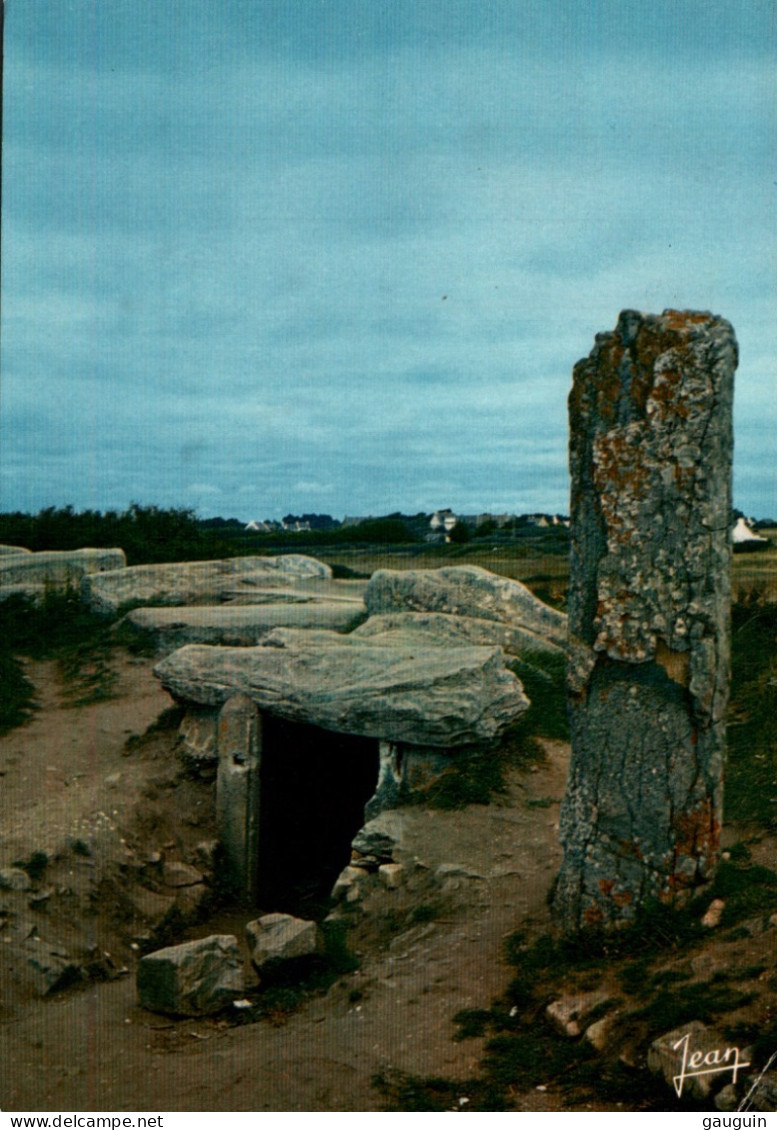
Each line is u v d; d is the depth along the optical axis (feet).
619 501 22.66
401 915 27.55
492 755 34.58
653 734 22.48
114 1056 21.56
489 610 47.88
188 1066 20.68
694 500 22.07
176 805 35.63
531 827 30.63
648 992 19.79
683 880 22.30
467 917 26.17
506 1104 17.78
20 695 49.57
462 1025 20.93
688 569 22.12
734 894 22.39
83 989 26.08
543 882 27.07
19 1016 24.21
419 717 33.37
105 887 29.76
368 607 51.90
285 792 38.93
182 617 54.90
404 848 30.09
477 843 29.91
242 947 28.66
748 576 49.83
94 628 61.21
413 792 33.81
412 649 37.50
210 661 37.60
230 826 34.55
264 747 37.70
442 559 80.02
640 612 22.48
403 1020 21.58
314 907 32.91
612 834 22.84
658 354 22.35
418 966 23.94
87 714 47.11
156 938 29.50
